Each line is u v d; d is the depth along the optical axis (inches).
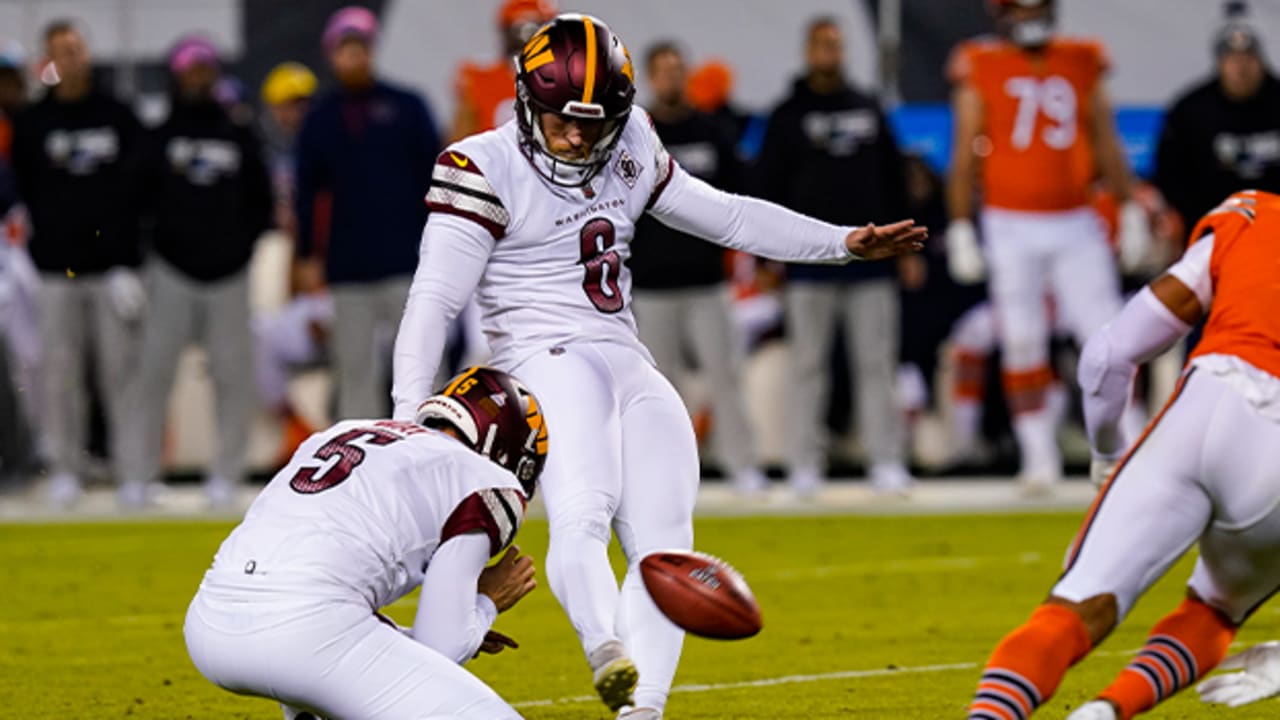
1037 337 1476.4
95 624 983.6
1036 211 1437.0
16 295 1646.2
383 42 1748.3
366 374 1445.6
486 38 1745.8
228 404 1489.9
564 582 588.4
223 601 575.8
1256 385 545.6
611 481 612.1
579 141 622.5
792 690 782.5
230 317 1475.1
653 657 615.5
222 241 1459.2
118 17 1800.0
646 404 639.8
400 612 1025.5
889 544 1275.8
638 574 624.1
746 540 1300.4
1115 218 1636.3
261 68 1787.6
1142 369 1631.4
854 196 1466.5
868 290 1493.6
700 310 1477.6
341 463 593.9
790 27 1754.4
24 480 1627.7
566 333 637.3
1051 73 1432.1
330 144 1430.9
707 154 1440.7
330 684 564.4
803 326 1508.4
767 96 1759.4
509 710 564.4
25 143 1489.9
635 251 1460.4
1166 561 547.2
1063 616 539.8
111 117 1488.7
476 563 586.2
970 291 1679.4
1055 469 1549.0
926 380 1711.4
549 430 618.5
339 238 1434.5
